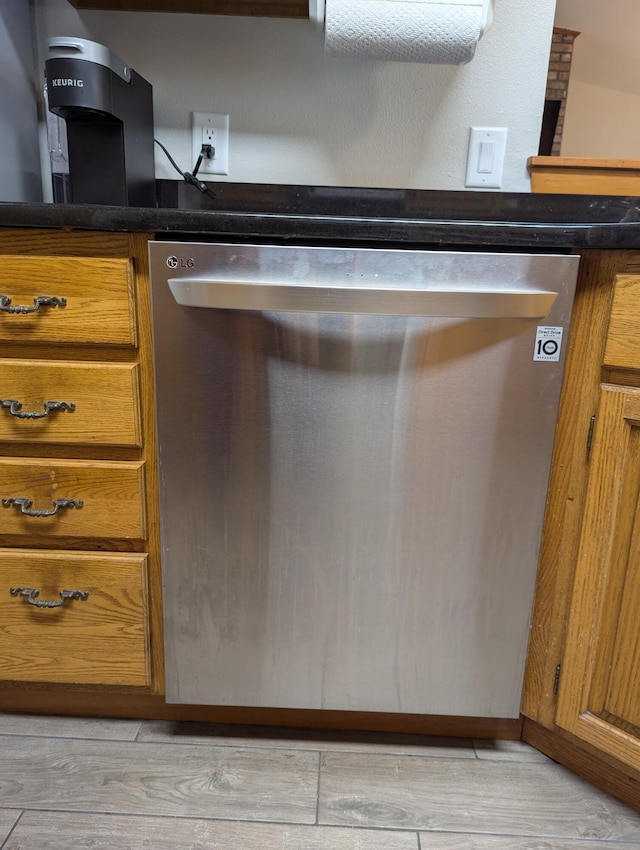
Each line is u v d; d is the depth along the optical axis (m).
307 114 1.23
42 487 0.87
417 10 1.03
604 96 3.23
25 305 0.81
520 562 0.87
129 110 1.03
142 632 0.92
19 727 1.01
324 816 0.85
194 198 1.23
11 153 1.11
